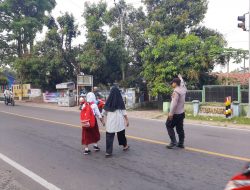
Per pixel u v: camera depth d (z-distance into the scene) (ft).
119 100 30.68
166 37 89.51
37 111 81.76
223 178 23.00
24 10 157.69
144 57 86.07
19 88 151.33
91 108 31.53
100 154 31.42
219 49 83.20
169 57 83.30
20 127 50.72
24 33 153.58
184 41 83.30
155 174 24.29
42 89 135.54
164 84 81.76
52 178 24.02
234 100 69.26
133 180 23.04
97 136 32.22
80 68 112.37
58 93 120.67
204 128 50.16
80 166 27.14
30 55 125.90
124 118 31.60
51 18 117.60
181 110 32.60
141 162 27.86
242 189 11.44
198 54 82.17
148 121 60.34
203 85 79.15
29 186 22.38
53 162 28.68
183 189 20.98
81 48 114.62
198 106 71.46
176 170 25.18
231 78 94.12
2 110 84.33
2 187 22.24
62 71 114.42
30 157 30.68
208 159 28.43
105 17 102.32
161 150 32.42
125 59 100.58
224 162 27.35
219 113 67.31
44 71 119.65
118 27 102.68
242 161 27.63
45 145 36.19
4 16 154.81
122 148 33.65
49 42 116.78
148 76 85.35
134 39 100.94
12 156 31.17
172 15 98.73
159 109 90.48
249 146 34.24
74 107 99.45
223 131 46.47
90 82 99.76
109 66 104.53
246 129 49.37
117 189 21.30
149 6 103.81
